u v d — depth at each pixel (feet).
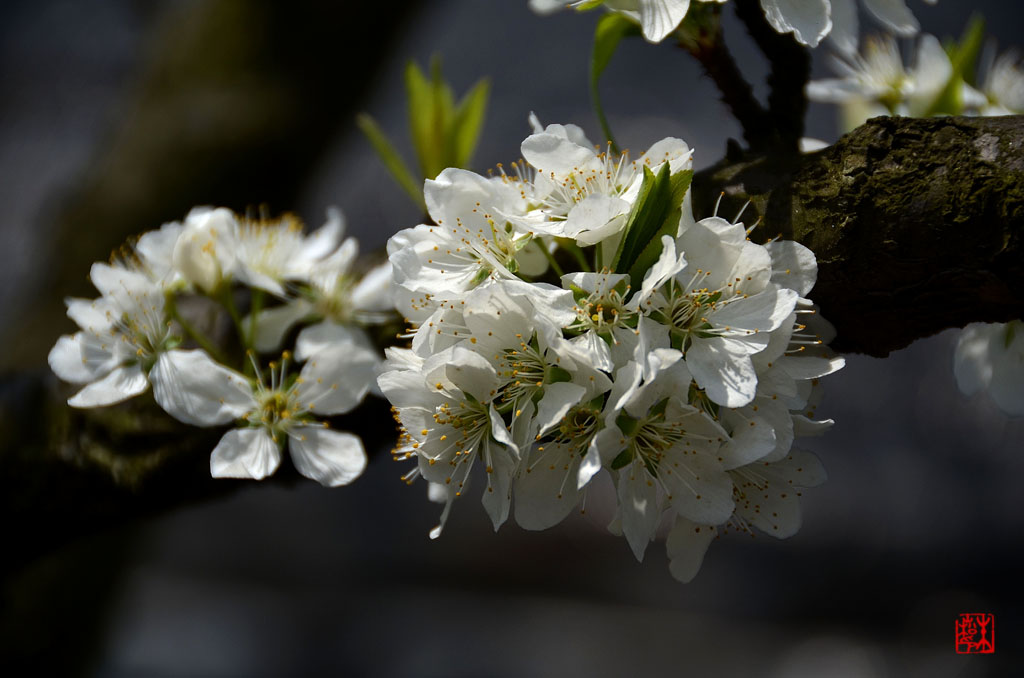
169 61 1.78
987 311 1.21
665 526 3.28
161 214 1.66
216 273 1.27
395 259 1.20
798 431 1.20
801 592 3.23
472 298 1.18
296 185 1.76
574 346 1.17
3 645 1.56
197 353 1.26
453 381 1.19
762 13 1.23
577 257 1.21
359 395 1.26
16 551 1.37
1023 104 1.30
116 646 2.91
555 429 1.19
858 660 2.99
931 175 1.19
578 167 1.21
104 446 1.32
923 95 1.30
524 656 3.00
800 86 1.24
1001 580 3.24
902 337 1.22
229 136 1.69
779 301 1.19
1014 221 1.18
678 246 1.19
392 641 3.10
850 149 1.21
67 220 1.65
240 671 2.94
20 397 1.35
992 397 1.26
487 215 1.20
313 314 1.30
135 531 1.65
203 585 3.31
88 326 1.27
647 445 1.19
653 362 1.16
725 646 3.05
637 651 3.01
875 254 1.20
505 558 3.34
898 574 3.29
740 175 1.23
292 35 1.74
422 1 1.82
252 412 1.26
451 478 1.20
